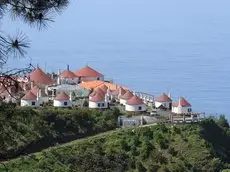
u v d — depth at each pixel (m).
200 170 164.00
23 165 146.75
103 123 189.62
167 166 163.38
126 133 178.38
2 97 57.94
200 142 174.00
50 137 172.25
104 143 172.88
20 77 54.88
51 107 194.75
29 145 158.12
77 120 186.62
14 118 59.75
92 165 159.38
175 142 174.12
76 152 164.38
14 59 51.97
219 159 170.75
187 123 191.38
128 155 166.50
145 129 179.38
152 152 167.75
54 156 158.38
